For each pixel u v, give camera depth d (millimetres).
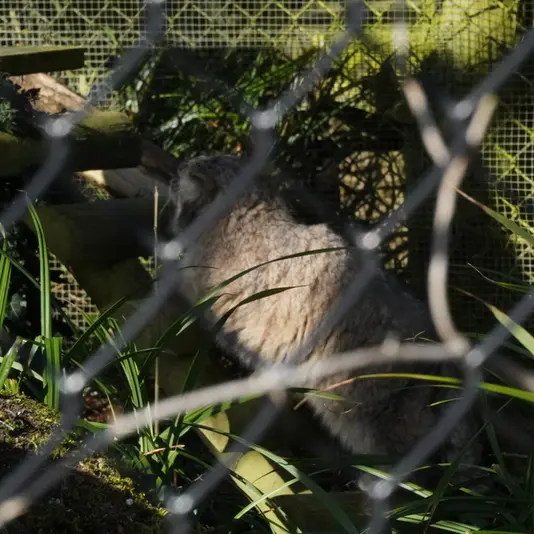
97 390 6875
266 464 5434
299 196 9641
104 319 4918
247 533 4910
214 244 7059
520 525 4516
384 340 6574
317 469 6566
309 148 9953
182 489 4898
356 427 6656
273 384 4945
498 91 8945
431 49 9250
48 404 4613
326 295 6734
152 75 10391
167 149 10203
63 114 8156
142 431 4742
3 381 4488
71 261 7535
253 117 4629
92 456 4379
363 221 9820
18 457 4113
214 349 7508
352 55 9758
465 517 4914
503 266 9016
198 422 5008
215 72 10328
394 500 5605
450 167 3578
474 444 6199
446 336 4184
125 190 9023
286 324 6832
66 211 7500
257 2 10359
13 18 10523
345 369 6492
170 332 4984
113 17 10484
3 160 7102
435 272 3615
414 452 5664
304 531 4852
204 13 10219
